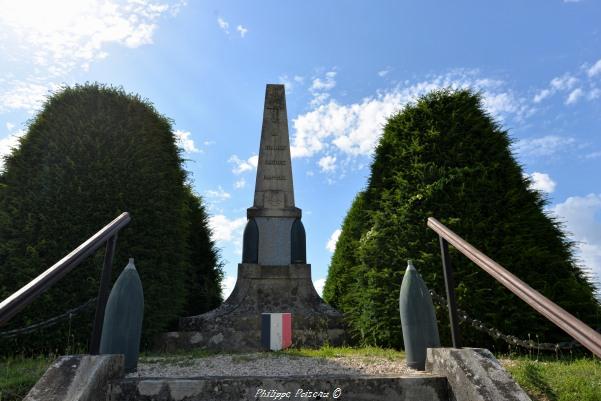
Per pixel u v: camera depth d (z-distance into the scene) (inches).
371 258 266.2
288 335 265.0
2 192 266.2
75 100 302.7
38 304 235.6
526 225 245.3
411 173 271.6
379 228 268.2
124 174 285.7
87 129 289.7
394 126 298.7
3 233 253.4
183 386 122.2
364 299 261.9
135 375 142.6
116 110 307.1
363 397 124.6
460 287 227.6
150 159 307.7
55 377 111.6
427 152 272.7
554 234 252.8
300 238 370.3
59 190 265.0
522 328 221.8
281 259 369.4
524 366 155.6
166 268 289.7
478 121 277.4
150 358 206.8
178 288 305.1
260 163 388.2
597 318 224.8
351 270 310.7
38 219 257.8
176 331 311.7
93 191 272.5
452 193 255.1
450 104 285.9
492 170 259.8
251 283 351.3
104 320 145.9
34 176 270.4
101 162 282.4
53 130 284.7
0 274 243.4
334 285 497.0
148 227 284.7
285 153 392.8
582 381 142.9
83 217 263.0
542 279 231.0
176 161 353.4
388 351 224.5
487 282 230.7
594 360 188.2
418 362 149.4
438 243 243.4
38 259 246.5
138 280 152.8
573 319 80.4
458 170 258.1
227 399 122.2
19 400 130.0
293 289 353.4
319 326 303.1
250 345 286.4
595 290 243.9
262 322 266.1
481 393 112.8
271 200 380.2
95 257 254.8
